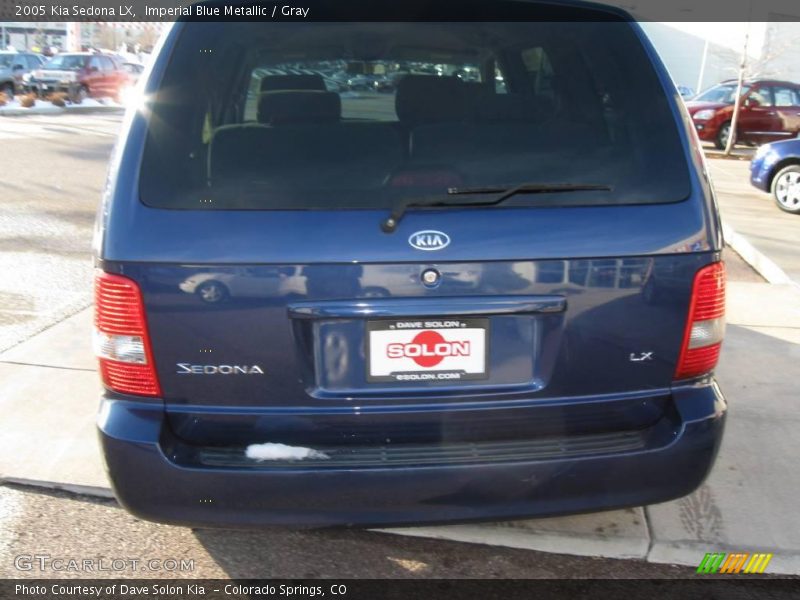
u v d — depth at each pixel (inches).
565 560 119.7
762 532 124.3
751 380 183.5
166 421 94.8
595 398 97.5
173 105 94.9
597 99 100.7
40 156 530.9
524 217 92.2
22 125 740.7
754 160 445.7
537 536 121.7
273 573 115.3
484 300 92.0
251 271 89.7
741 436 155.4
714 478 139.6
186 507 94.8
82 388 171.2
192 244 89.2
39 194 392.8
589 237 92.6
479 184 93.1
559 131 97.3
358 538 123.4
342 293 90.4
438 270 90.7
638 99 100.0
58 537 122.8
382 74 107.7
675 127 98.4
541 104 100.1
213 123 96.9
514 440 98.3
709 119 741.3
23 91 1027.3
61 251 284.4
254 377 92.7
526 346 94.7
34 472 138.9
